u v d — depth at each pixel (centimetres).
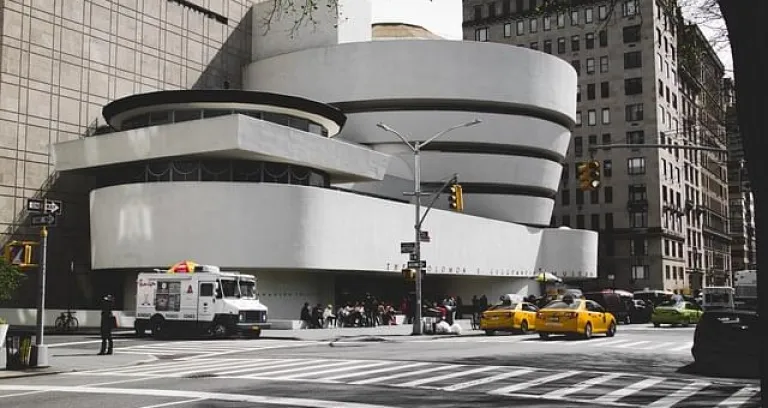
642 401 1270
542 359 2062
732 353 1744
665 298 6197
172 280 3222
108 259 4225
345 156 4653
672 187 9988
